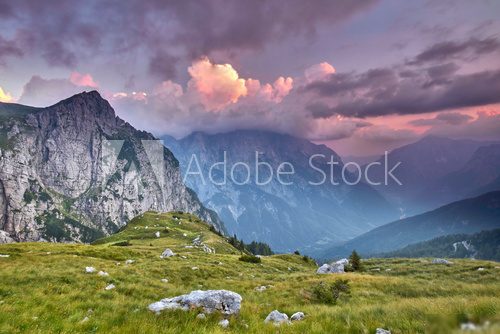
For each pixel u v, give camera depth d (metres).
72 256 45.66
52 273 26.12
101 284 23.84
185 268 43.59
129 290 22.22
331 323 12.25
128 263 46.56
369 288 31.47
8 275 24.33
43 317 12.81
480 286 28.62
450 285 30.53
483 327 8.95
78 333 10.89
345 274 43.78
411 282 34.22
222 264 58.84
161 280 33.31
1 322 11.67
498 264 53.50
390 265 67.81
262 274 51.56
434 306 13.88
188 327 11.89
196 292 15.63
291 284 34.50
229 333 11.52
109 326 11.84
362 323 11.86
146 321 12.31
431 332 10.13
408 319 12.09
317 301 24.53
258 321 13.83
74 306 15.19
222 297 15.28
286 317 14.68
